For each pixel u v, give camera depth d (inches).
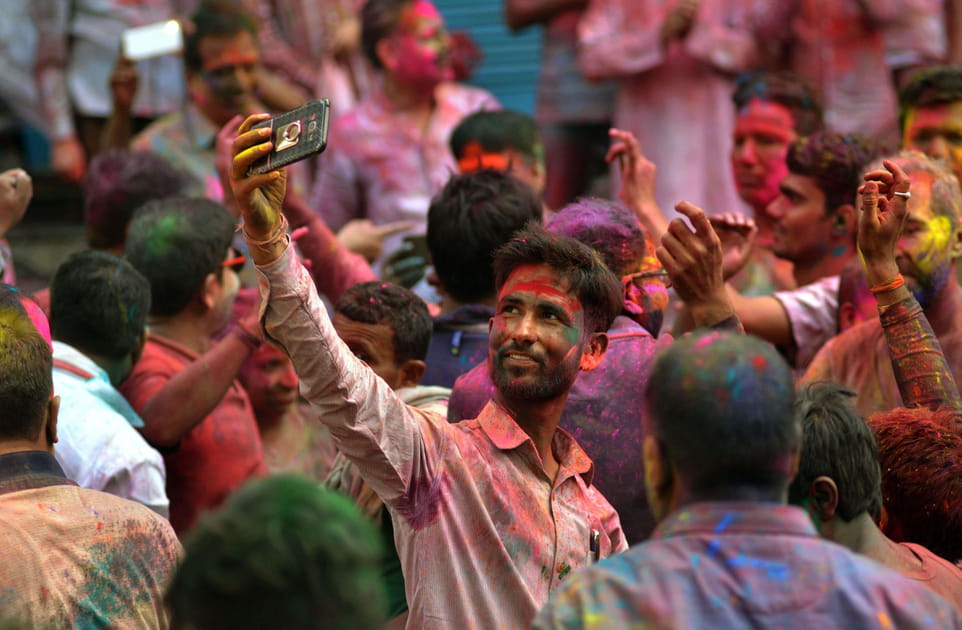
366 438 275.3
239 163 261.7
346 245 553.0
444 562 284.0
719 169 740.7
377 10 703.7
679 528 220.2
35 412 296.0
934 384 335.6
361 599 181.2
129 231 447.5
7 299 310.8
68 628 278.7
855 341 414.3
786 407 221.5
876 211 336.5
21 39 810.2
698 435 219.3
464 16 992.9
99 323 396.5
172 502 425.4
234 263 453.4
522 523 291.4
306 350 269.9
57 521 285.0
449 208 405.4
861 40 717.9
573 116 801.6
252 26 657.6
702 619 210.8
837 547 220.7
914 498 305.6
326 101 258.4
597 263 302.7
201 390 402.6
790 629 210.4
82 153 840.3
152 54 673.6
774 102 571.5
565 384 295.9
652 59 735.7
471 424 299.7
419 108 714.2
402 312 372.8
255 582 176.6
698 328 326.6
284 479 187.9
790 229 495.8
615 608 212.8
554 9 795.4
